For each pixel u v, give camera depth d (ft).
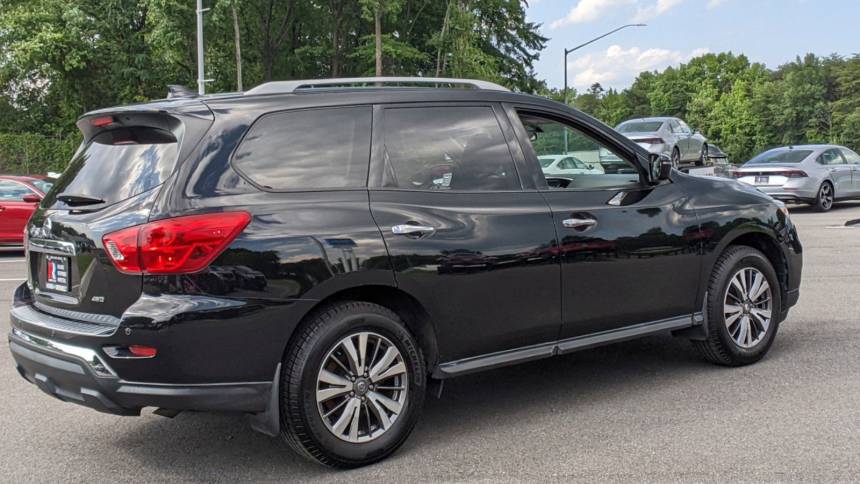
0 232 47.42
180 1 115.75
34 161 110.52
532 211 14.32
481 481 11.84
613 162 16.42
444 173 13.73
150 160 11.93
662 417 14.56
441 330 13.24
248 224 11.53
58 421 15.31
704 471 11.94
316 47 141.59
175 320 10.95
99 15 128.16
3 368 19.33
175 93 13.30
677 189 16.85
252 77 140.97
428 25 144.97
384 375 12.62
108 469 12.79
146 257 11.05
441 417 15.05
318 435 11.96
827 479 11.55
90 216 11.86
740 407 14.96
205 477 12.37
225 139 11.94
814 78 347.56
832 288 27.63
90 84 135.33
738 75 423.23
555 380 17.42
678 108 433.07
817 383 16.35
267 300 11.51
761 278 17.88
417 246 12.83
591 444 13.28
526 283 14.06
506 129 14.75
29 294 13.82
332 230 12.14
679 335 17.53
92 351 11.29
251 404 11.57
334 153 12.79
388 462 12.74
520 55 169.07
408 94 13.82
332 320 12.09
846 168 64.03
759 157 65.51
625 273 15.48
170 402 11.16
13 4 127.34
